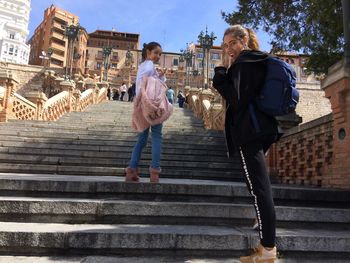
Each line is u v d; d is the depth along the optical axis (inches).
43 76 1430.9
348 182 219.9
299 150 317.7
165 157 407.5
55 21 3459.6
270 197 106.4
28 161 350.3
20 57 3056.1
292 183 332.2
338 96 229.9
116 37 3508.9
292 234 139.2
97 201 153.7
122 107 790.5
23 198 160.2
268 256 104.0
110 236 127.4
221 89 117.0
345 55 224.2
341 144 231.0
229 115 119.6
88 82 928.9
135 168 191.6
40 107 577.0
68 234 126.1
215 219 155.5
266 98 110.2
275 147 374.9
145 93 184.7
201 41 952.9
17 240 124.3
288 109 111.3
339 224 159.6
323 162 266.2
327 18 299.1
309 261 130.6
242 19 447.2
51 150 384.8
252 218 155.6
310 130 293.6
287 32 430.6
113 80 2091.5
